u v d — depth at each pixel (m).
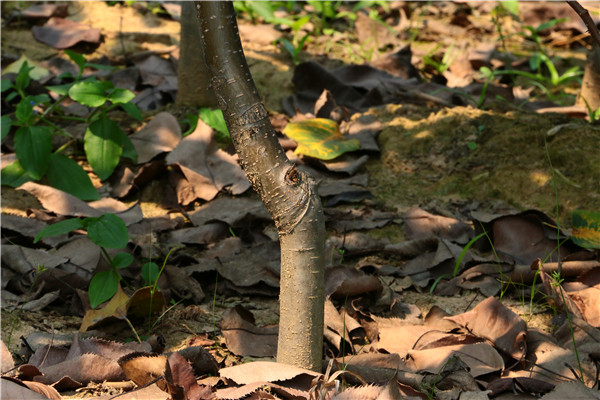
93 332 2.14
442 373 1.94
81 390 1.88
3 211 2.96
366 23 4.92
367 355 2.00
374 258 2.71
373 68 4.15
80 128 3.54
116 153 3.20
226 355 2.10
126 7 5.00
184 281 2.46
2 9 4.63
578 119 3.34
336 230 2.88
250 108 1.71
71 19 4.73
